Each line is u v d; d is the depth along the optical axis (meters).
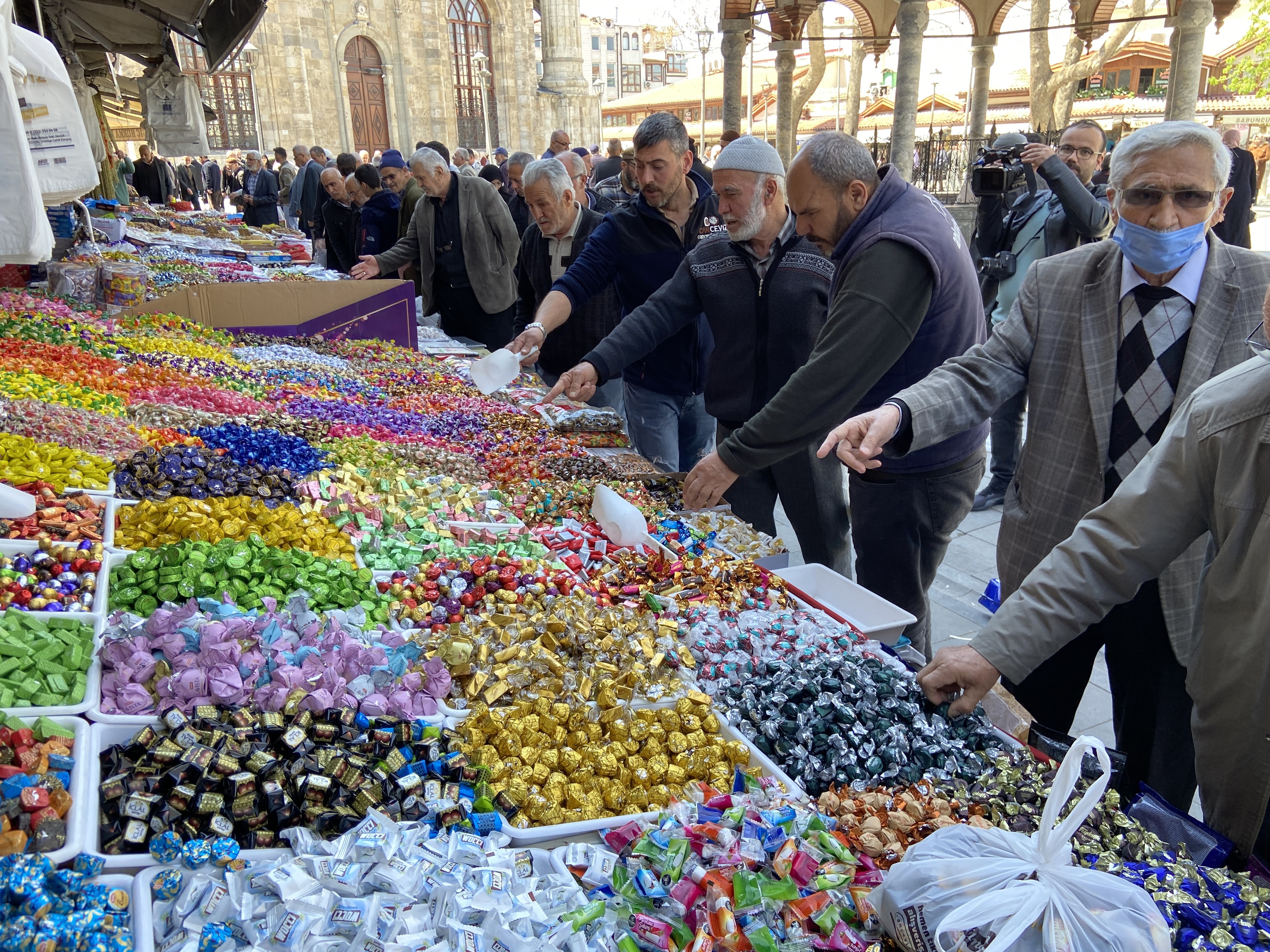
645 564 2.60
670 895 1.33
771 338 3.40
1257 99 27.88
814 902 1.34
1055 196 5.29
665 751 1.78
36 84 2.99
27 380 3.09
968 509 3.19
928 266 2.63
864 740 1.77
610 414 4.40
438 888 1.26
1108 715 3.46
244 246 10.12
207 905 1.19
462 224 6.42
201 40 10.18
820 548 3.62
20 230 2.50
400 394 4.44
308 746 1.51
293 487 2.70
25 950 1.01
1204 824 1.67
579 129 43.38
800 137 40.22
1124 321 2.33
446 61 38.31
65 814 1.26
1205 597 1.81
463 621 2.06
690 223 4.13
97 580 1.94
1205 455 1.75
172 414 3.22
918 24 12.95
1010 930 1.16
